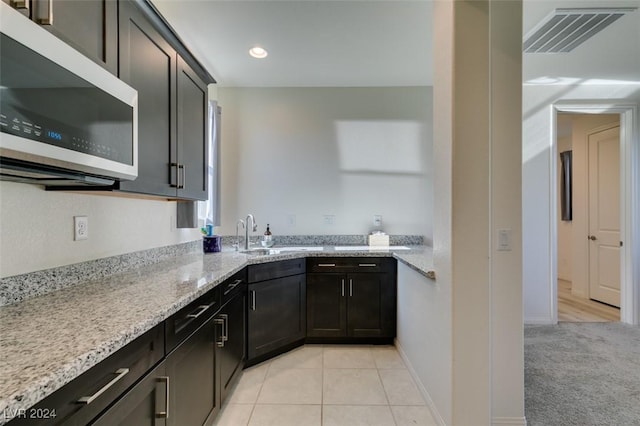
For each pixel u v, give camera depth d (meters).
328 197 3.34
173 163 1.78
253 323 2.29
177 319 1.21
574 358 2.43
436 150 1.67
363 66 2.88
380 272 2.71
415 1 1.99
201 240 2.84
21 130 0.79
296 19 2.17
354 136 3.35
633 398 1.91
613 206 3.73
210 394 1.58
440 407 1.63
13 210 1.14
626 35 2.32
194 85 2.08
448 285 1.52
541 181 3.16
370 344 2.75
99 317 0.99
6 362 0.69
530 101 3.20
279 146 3.33
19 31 0.78
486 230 1.48
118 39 1.30
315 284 2.72
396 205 3.35
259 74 3.03
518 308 1.62
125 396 0.90
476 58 1.48
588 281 4.07
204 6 2.02
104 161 1.09
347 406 1.85
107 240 1.65
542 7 2.00
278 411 1.80
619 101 3.21
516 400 1.62
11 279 1.13
